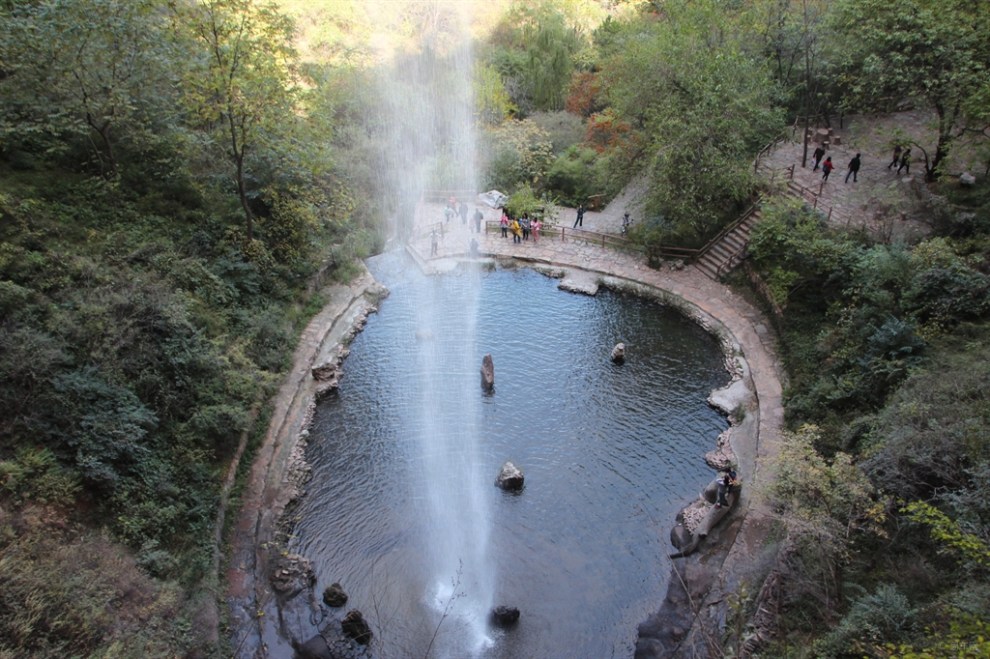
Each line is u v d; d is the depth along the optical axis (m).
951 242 20.45
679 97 27.89
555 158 37.72
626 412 21.39
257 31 22.38
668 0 30.98
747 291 26.67
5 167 19.17
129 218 21.00
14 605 10.31
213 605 13.98
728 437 19.67
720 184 27.39
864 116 31.94
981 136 24.62
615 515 17.56
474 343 25.09
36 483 12.66
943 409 13.46
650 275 29.06
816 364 20.64
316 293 26.70
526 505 17.94
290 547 16.31
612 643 14.26
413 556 16.31
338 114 38.28
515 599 15.31
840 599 12.28
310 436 20.08
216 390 18.31
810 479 12.46
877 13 23.48
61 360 14.61
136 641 11.29
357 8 47.28
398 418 21.06
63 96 20.03
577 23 48.22
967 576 10.56
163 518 14.39
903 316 18.31
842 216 24.91
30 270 15.95
